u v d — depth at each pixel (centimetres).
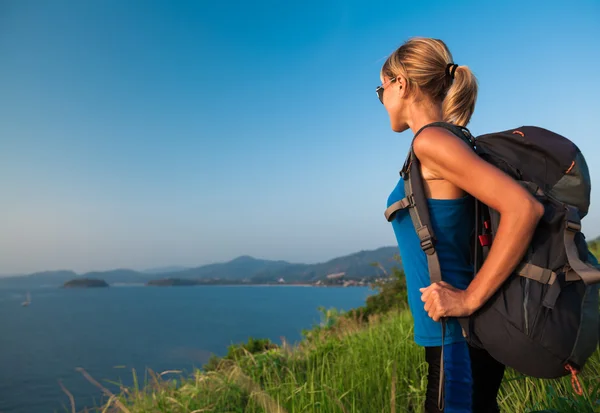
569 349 105
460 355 125
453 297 116
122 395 340
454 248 129
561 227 112
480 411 136
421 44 146
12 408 2564
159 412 332
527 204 108
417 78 143
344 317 878
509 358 112
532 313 107
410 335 454
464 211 130
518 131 127
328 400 301
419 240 134
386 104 157
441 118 146
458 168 117
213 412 343
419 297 133
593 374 227
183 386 395
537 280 110
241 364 479
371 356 427
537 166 120
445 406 121
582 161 118
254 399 332
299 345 588
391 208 138
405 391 333
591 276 102
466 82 142
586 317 107
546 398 213
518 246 108
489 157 125
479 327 117
